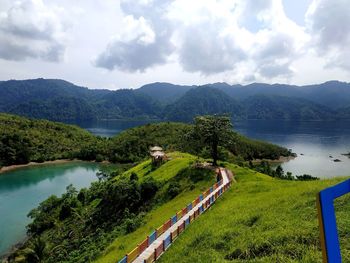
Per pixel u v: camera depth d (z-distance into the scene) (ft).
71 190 301.63
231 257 70.54
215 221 105.81
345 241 57.67
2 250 217.56
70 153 645.92
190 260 77.05
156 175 252.42
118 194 221.66
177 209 154.61
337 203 76.18
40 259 183.93
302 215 79.71
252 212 100.78
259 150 647.97
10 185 423.23
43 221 252.21
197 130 233.96
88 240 187.11
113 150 639.76
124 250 125.18
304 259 56.75
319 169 548.31
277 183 157.69
